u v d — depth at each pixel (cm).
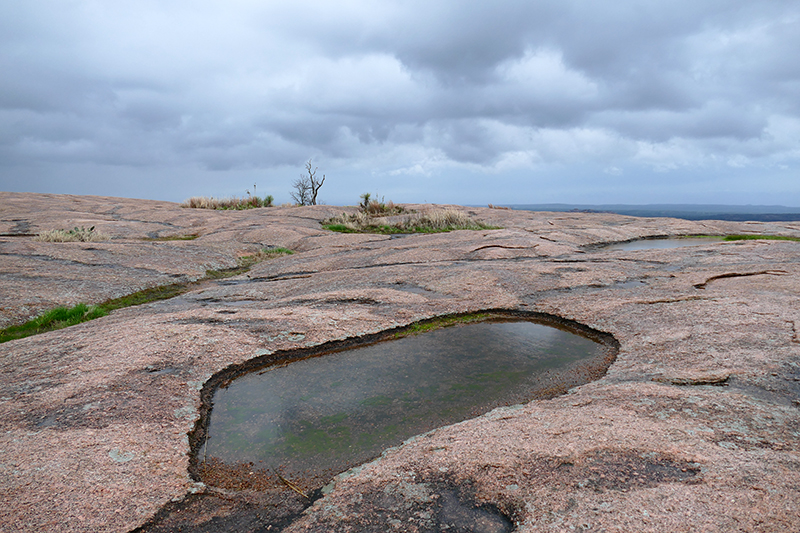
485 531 207
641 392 337
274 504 250
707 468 229
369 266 1003
